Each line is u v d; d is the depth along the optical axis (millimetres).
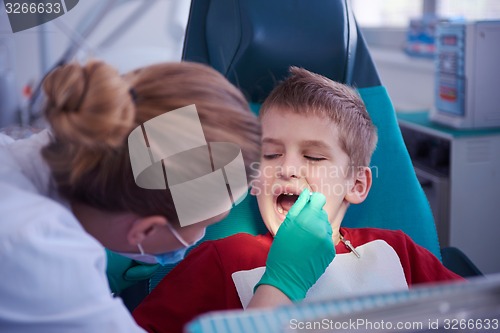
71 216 702
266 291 917
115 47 2824
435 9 3004
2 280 622
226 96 711
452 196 1979
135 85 690
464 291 460
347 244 1164
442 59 2143
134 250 786
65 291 644
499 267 2049
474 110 2021
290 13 1255
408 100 3031
